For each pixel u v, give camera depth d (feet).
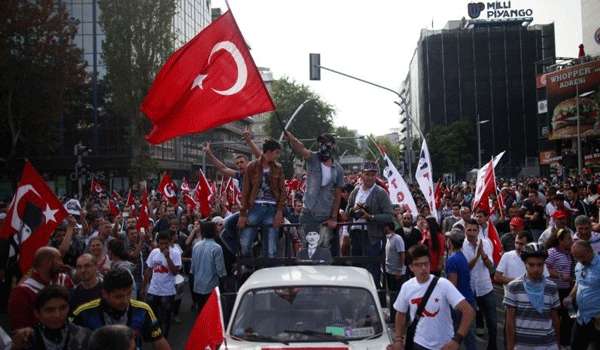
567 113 212.43
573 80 211.82
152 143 27.55
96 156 201.67
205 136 270.46
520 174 295.28
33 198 26.84
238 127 323.78
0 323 35.37
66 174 203.62
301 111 284.61
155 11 149.28
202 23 261.03
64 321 15.34
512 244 37.91
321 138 26.22
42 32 109.91
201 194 58.95
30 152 153.58
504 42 303.07
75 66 116.26
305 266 22.85
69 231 26.76
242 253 26.07
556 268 28.53
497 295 45.06
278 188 26.21
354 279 20.45
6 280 34.63
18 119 115.55
